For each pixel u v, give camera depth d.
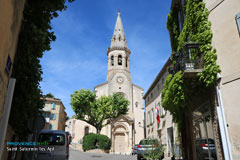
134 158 18.95
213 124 7.74
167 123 18.47
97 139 30.11
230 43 7.21
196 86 9.05
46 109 38.69
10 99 5.07
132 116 42.03
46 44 7.85
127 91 43.75
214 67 7.51
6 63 4.75
